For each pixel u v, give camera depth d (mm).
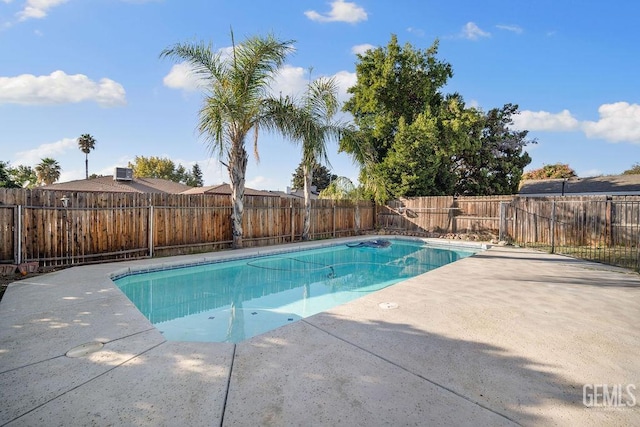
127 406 1887
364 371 2324
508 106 18125
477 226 12938
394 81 16875
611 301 4188
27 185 23953
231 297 5664
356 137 11469
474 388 2111
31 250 6055
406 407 1899
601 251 9016
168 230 8148
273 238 10758
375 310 3770
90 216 6840
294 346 2748
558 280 5469
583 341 2891
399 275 7586
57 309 3723
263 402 1936
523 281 5379
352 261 9203
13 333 3000
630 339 2939
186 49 8344
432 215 14062
